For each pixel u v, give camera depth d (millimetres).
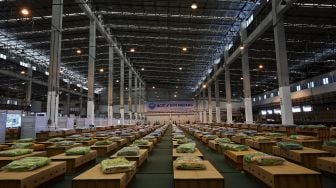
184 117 47000
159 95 47438
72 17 16922
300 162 5457
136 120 34406
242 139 9367
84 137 10391
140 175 5562
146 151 6957
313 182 3521
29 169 4109
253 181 4840
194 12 16109
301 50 20000
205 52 24531
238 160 5688
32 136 11531
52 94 11445
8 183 3539
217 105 28469
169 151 9742
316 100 23953
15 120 11742
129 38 22281
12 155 5715
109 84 21203
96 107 45688
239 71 29297
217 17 16703
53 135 11109
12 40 19125
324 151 5840
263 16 15281
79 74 32219
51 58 11641
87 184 3422
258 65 25328
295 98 28250
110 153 8453
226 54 22859
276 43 12203
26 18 15641
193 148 6117
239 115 41719
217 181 3375
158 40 22016
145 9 16188
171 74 36562
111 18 18297
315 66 25172
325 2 12766
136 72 34469
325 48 19641
